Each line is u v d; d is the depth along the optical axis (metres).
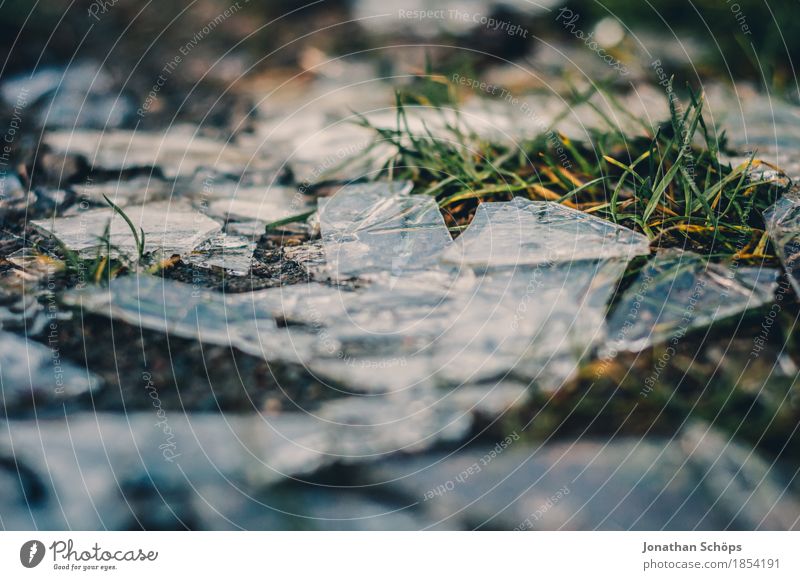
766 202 0.87
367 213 0.89
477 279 0.84
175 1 1.10
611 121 0.93
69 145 0.95
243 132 0.97
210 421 0.79
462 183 0.90
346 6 1.12
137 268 0.85
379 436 0.79
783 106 0.97
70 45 1.05
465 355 0.81
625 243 0.85
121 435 0.79
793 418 0.79
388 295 0.84
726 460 0.78
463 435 0.79
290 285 0.84
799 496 0.77
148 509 0.77
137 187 0.92
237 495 0.77
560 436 0.79
